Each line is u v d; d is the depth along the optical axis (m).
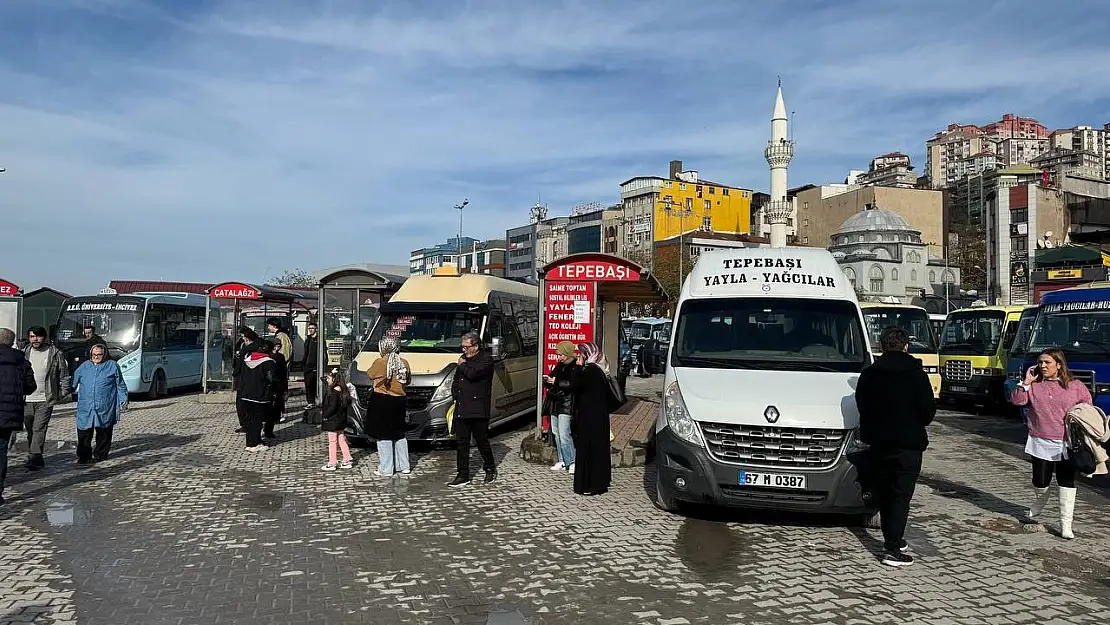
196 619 5.45
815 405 7.52
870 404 6.83
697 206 96.69
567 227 105.19
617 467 11.27
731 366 8.48
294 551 7.09
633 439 12.23
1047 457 7.98
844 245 72.88
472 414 9.98
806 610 5.73
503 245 120.19
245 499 9.16
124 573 6.46
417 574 6.47
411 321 13.86
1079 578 6.52
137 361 20.77
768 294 9.37
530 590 6.11
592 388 9.45
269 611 5.62
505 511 8.60
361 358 13.20
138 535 7.60
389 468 10.51
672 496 7.88
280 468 11.07
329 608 5.69
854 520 8.26
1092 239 52.81
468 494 9.44
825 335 8.88
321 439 13.74
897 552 6.76
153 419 16.56
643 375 29.83
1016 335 14.80
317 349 17.25
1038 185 63.09
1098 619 5.62
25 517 8.30
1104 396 12.00
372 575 6.44
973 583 6.37
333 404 10.91
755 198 109.62
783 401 7.56
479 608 5.73
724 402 7.64
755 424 7.43
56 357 11.10
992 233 65.88
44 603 5.75
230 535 7.61
